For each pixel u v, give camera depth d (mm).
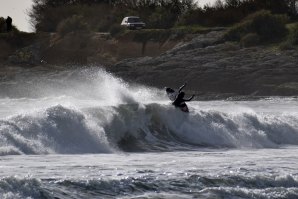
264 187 68000
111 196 60969
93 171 69125
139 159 81375
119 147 92500
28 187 58219
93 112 92750
